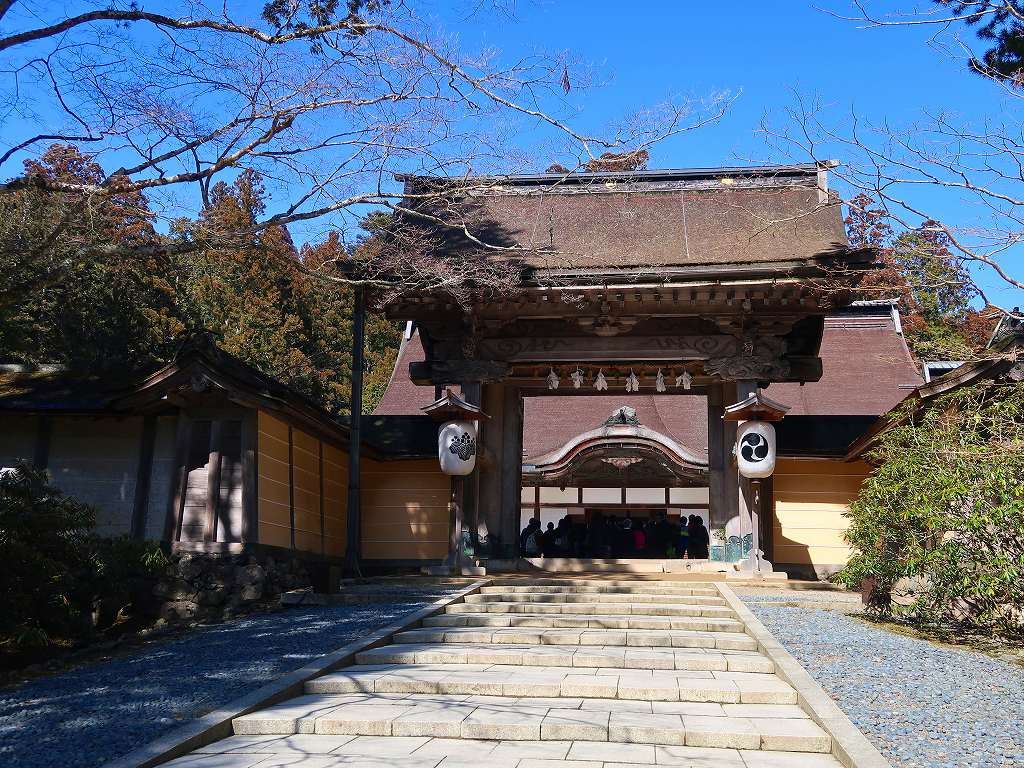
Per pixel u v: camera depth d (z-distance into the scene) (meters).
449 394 14.44
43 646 9.84
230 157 10.34
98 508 13.17
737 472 15.65
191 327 28.88
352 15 10.15
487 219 16.83
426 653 8.53
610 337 15.65
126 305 21.33
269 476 13.41
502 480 16.44
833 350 21.59
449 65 10.41
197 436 13.12
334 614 11.08
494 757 5.78
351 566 14.55
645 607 10.91
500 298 14.70
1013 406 9.35
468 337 15.62
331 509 16.36
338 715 6.57
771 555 16.55
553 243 16.14
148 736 5.97
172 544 12.53
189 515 12.81
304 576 13.81
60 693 7.32
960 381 10.76
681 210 16.73
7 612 9.38
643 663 8.23
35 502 10.03
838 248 14.89
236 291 33.19
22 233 10.76
